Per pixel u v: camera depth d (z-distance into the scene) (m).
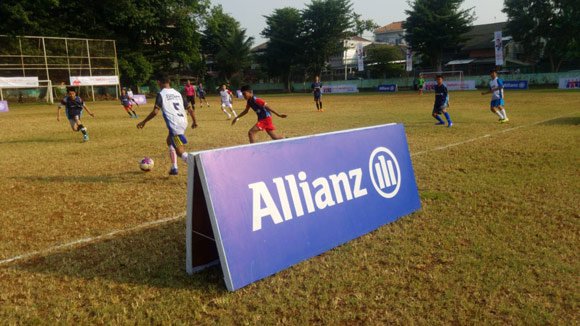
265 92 69.62
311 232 4.08
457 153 8.93
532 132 11.59
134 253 4.23
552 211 5.12
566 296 3.23
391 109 22.09
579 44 45.69
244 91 8.66
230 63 70.75
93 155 10.05
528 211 5.14
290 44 64.56
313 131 13.24
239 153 3.79
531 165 7.59
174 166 7.66
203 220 3.79
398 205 5.11
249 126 15.88
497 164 7.79
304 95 50.50
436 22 52.81
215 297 3.38
